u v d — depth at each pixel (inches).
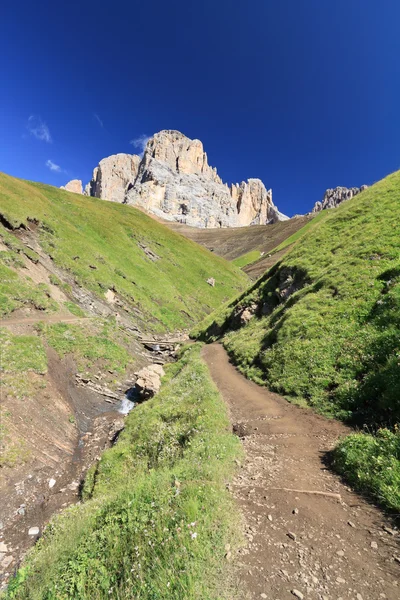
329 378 578.2
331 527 231.5
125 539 237.3
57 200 3051.2
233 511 258.7
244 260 7598.4
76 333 1217.4
